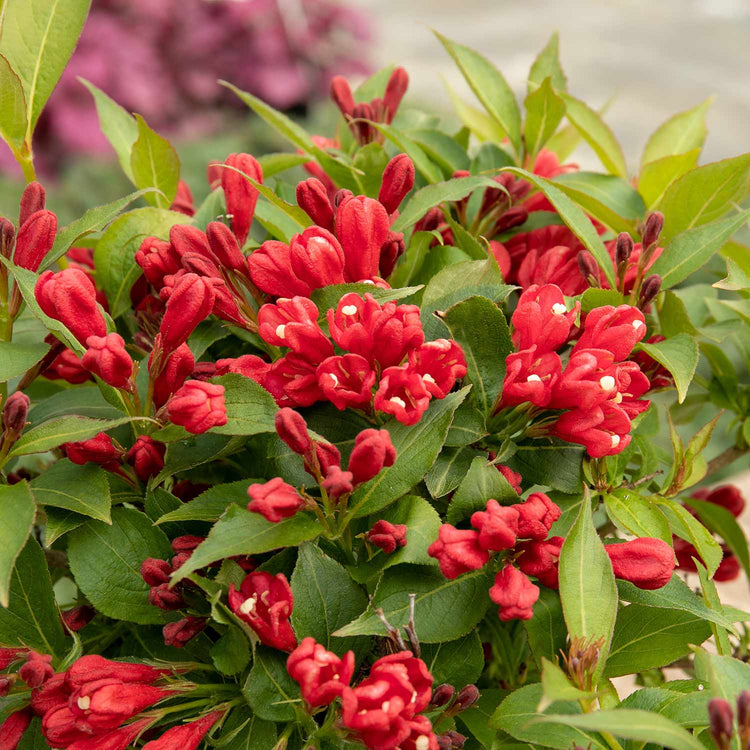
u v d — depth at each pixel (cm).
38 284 115
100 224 133
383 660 101
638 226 162
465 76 186
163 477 122
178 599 116
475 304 124
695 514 184
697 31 1161
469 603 116
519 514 112
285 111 645
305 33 632
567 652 122
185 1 596
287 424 106
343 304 115
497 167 182
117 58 555
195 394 110
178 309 116
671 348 134
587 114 189
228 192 143
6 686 112
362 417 124
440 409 116
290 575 120
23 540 106
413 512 116
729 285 136
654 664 128
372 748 100
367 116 178
